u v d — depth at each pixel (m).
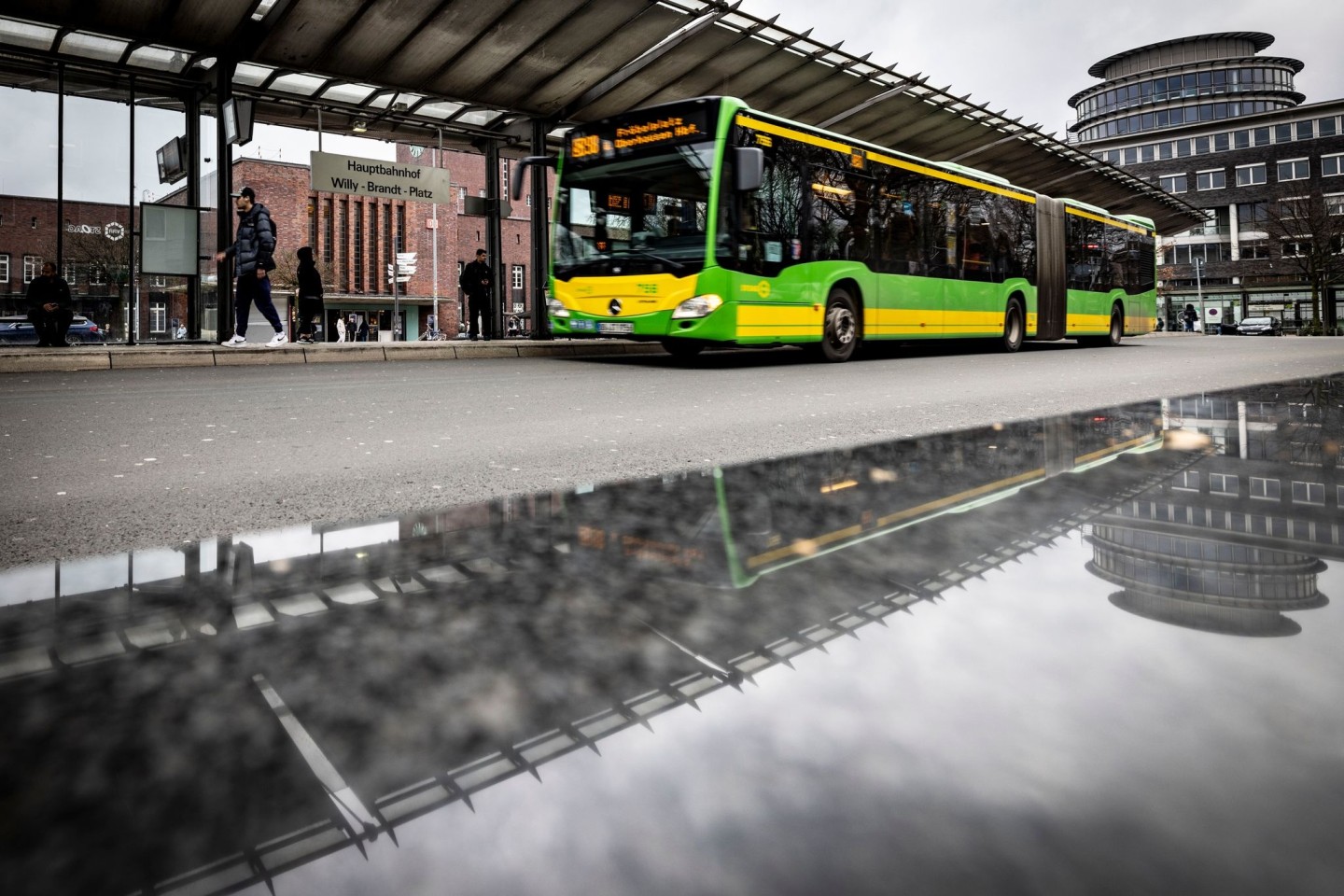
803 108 13.91
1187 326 45.12
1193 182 64.38
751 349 14.77
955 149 16.41
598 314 9.53
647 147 9.27
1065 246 14.98
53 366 9.03
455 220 44.09
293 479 2.65
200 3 9.67
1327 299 52.97
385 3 10.13
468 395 5.97
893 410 4.80
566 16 10.82
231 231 11.22
